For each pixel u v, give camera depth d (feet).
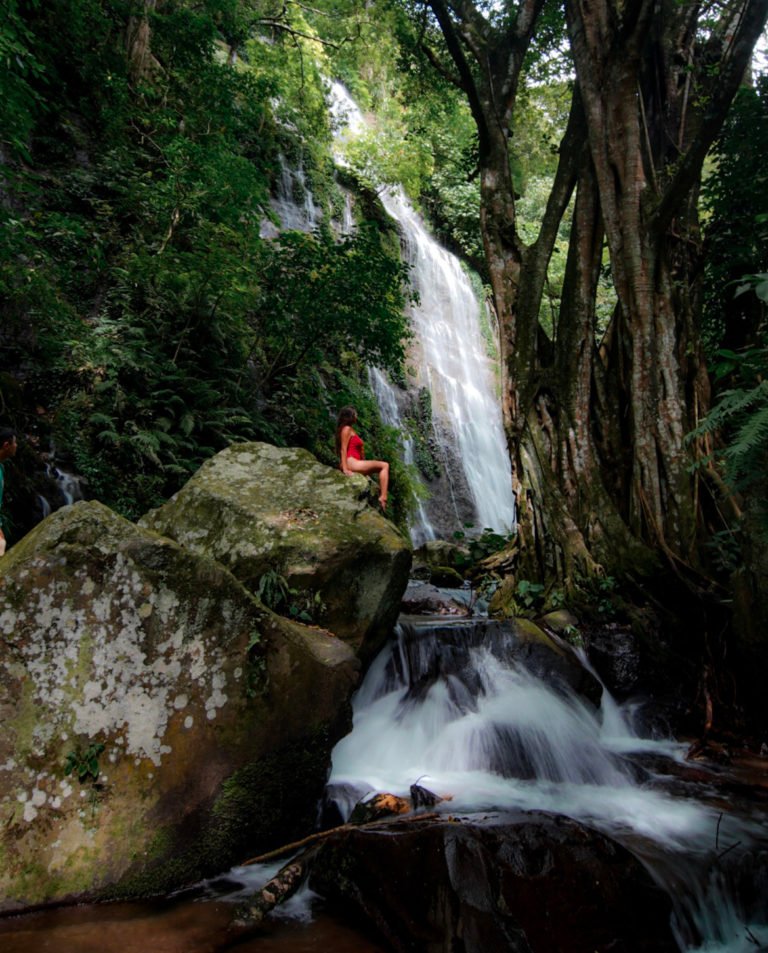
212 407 31.07
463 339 62.59
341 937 8.44
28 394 26.43
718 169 26.03
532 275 23.75
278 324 35.40
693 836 11.10
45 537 9.73
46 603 9.49
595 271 23.27
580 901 8.70
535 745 14.34
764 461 12.89
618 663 17.57
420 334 56.54
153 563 10.12
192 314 32.40
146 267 30.53
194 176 33.63
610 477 22.00
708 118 18.72
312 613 13.43
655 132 25.55
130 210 35.78
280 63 55.42
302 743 10.81
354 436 22.16
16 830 8.61
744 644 15.79
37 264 27.68
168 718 9.78
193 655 10.13
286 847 10.43
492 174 25.67
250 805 10.23
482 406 58.18
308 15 59.26
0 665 9.11
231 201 34.55
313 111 58.29
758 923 9.80
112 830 9.09
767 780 13.71
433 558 31.91
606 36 21.61
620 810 12.17
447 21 24.35
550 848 9.34
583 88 21.86
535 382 23.16
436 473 48.62
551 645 17.17
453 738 14.55
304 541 13.75
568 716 15.48
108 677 9.61
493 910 8.34
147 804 9.37
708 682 17.01
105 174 37.47
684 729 16.57
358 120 69.97
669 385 20.56
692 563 19.07
